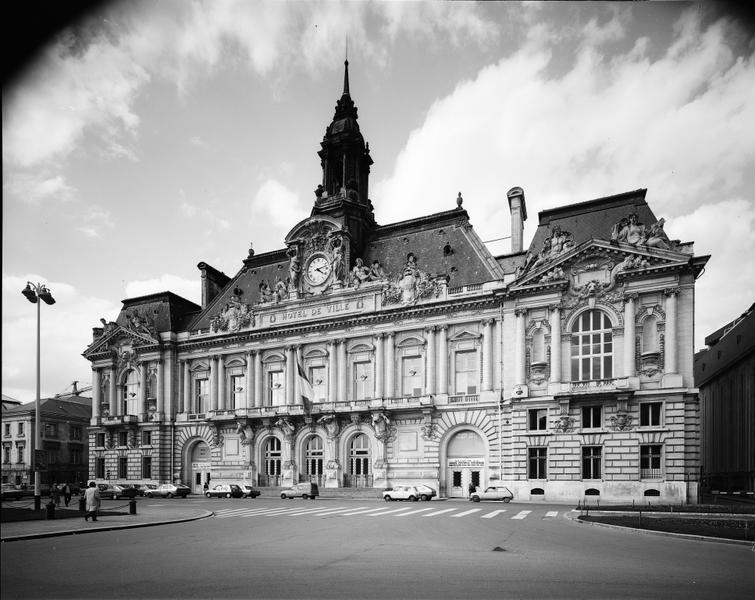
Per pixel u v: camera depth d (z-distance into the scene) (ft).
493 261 204.33
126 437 269.03
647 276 170.09
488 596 49.32
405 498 178.81
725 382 258.37
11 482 336.29
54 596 50.26
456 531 95.35
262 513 135.13
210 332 255.29
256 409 236.63
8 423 345.92
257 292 257.55
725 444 257.96
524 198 220.43
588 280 179.22
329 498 197.57
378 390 211.20
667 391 163.02
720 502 168.86
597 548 76.13
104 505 169.37
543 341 183.83
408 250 226.58
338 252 229.04
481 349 196.95
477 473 193.77
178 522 114.01
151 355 266.16
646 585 53.47
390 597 49.03
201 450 255.70
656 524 97.55
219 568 62.03
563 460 173.58
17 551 75.77
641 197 184.34
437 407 199.72
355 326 220.02
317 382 228.43
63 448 356.18
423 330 207.82
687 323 165.27
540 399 179.52
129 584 54.54
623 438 166.91
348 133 246.88
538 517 120.06
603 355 175.63
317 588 52.37
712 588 52.37
